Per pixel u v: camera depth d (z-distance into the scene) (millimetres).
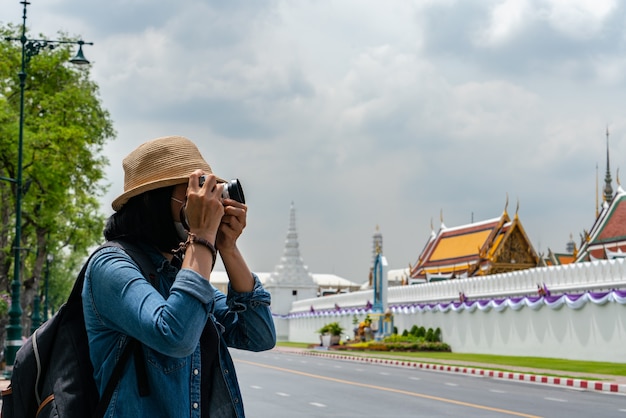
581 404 17328
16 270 24219
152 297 3117
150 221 3455
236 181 3447
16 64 42406
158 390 3219
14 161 37438
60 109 41719
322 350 54031
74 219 49781
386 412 15430
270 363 36188
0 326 36062
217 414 3459
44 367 3348
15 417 3385
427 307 50469
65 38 43875
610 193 70062
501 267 60656
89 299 3238
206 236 3221
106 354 3225
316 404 16891
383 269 56219
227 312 3826
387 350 48938
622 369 28328
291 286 101938
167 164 3467
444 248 69812
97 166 45250
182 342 3039
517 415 15086
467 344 45750
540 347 38500
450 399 18250
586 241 50625
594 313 34594
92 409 3283
